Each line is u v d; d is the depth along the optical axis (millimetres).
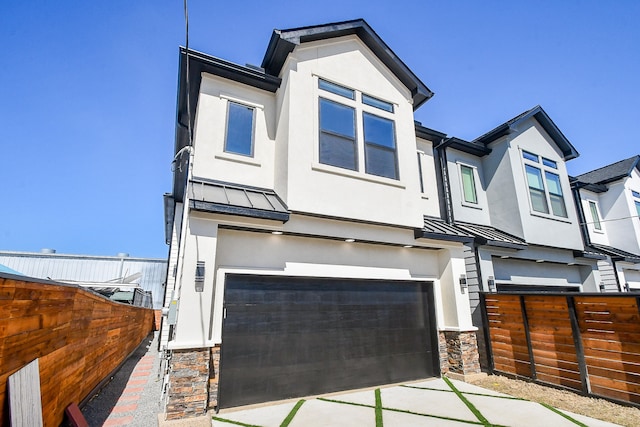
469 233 9461
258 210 6375
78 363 5121
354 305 7770
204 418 5246
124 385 7668
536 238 10641
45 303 3779
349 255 7961
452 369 8289
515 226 10711
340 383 7105
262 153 8086
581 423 5375
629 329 6207
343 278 7707
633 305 6188
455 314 8508
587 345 6809
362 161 8102
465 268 9172
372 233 7938
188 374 5414
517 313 8172
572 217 12008
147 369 9508
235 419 5559
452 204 10797
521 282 10797
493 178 11695
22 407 3061
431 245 8672
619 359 6301
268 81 8289
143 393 7023
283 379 6566
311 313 7211
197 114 7883
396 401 6500
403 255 8742
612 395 6320
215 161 7488
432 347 8539
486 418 5605
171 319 5918
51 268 21984
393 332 8078
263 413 5828
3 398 2859
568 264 12078
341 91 8461
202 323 5727
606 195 15844
